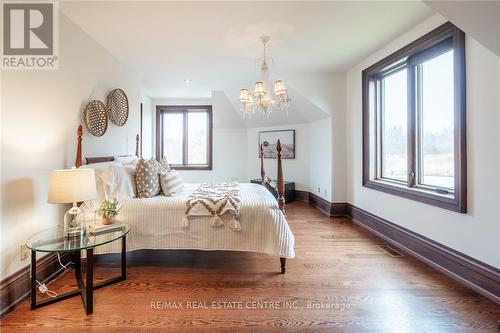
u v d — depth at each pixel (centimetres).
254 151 630
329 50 329
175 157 648
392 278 227
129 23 252
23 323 168
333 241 320
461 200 215
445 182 255
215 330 163
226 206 237
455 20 156
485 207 199
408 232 285
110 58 329
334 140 429
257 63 371
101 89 308
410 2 222
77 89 259
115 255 278
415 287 212
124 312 180
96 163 279
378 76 361
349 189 424
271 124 592
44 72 215
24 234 197
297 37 288
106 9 227
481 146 201
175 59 352
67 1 213
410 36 274
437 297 197
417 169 289
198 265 256
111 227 214
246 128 641
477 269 204
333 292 205
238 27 262
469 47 210
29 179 201
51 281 222
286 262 261
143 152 558
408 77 291
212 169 641
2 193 178
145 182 265
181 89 529
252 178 635
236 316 177
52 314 178
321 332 161
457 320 171
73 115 253
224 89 523
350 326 166
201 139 652
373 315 177
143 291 207
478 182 204
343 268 246
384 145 361
